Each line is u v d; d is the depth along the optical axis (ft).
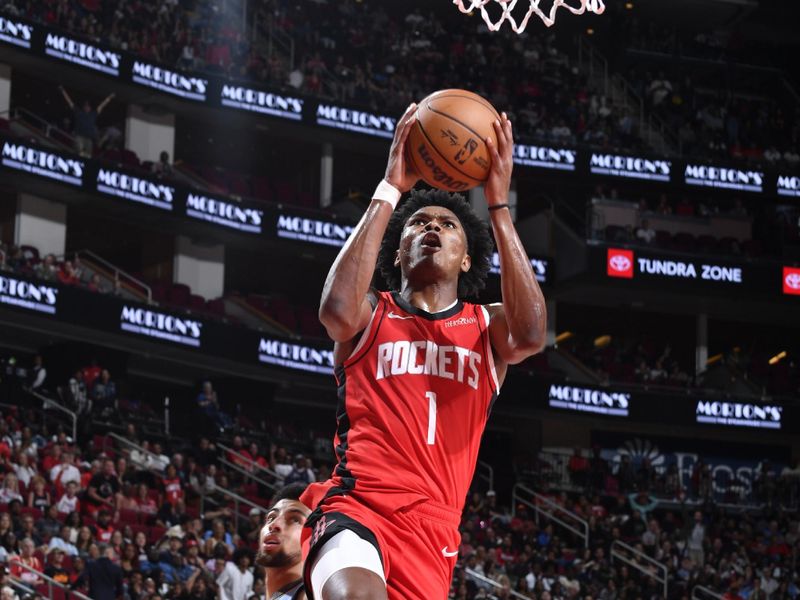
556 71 149.69
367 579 14.79
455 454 16.31
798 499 123.54
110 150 113.70
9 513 67.62
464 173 16.97
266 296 131.13
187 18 129.18
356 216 129.39
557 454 126.41
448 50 147.74
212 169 127.34
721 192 136.36
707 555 106.73
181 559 70.08
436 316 16.76
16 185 106.52
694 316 141.28
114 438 95.55
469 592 80.02
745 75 163.12
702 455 133.08
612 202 132.77
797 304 130.93
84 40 112.27
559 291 131.03
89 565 63.00
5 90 111.86
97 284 104.53
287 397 123.75
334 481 16.25
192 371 115.55
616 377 129.80
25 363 108.27
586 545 102.83
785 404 128.36
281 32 141.38
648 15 163.53
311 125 125.90
